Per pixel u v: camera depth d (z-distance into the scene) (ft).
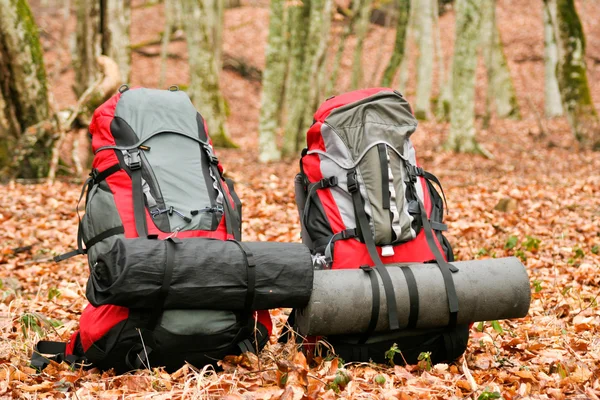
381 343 11.65
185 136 12.08
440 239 12.48
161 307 10.27
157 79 100.99
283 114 76.48
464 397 10.75
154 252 10.11
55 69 89.45
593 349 13.05
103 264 10.16
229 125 92.73
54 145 36.24
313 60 51.19
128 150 11.62
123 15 50.49
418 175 12.37
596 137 51.34
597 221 27.17
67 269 21.33
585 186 34.91
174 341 10.52
